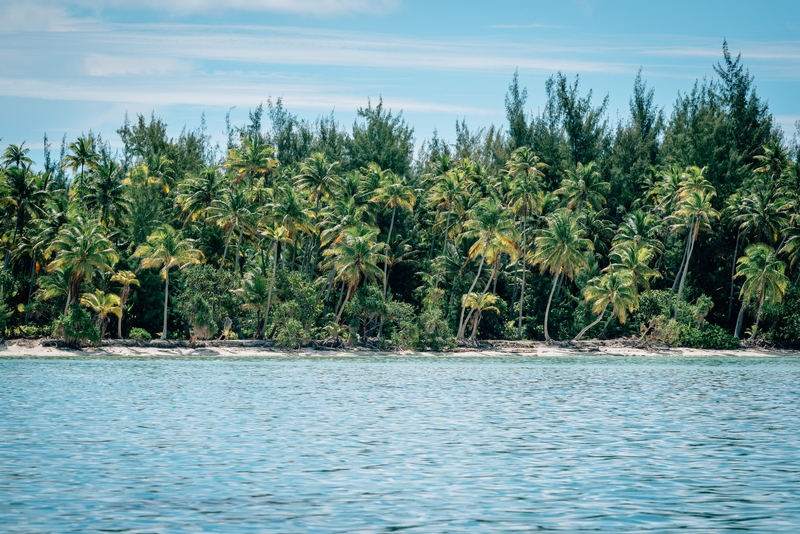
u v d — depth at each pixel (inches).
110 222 4094.5
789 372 3002.0
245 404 1769.2
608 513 789.9
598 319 4097.0
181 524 735.1
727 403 1895.9
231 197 3841.0
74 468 998.4
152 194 4133.9
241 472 988.6
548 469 1026.1
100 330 3462.1
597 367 3228.3
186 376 2519.7
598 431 1393.9
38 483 906.7
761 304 4195.4
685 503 835.4
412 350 3818.9
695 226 4345.5
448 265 4261.8
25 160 3966.5
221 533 707.4
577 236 4062.5
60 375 2485.2
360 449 1173.7
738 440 1291.8
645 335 4237.2
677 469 1031.6
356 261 3725.4
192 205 4192.9
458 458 1105.4
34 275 3718.0
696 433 1373.0
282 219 3860.7
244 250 4298.7
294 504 819.4
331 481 940.0
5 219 3737.7
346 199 4291.3
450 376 2667.3
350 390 2133.4
